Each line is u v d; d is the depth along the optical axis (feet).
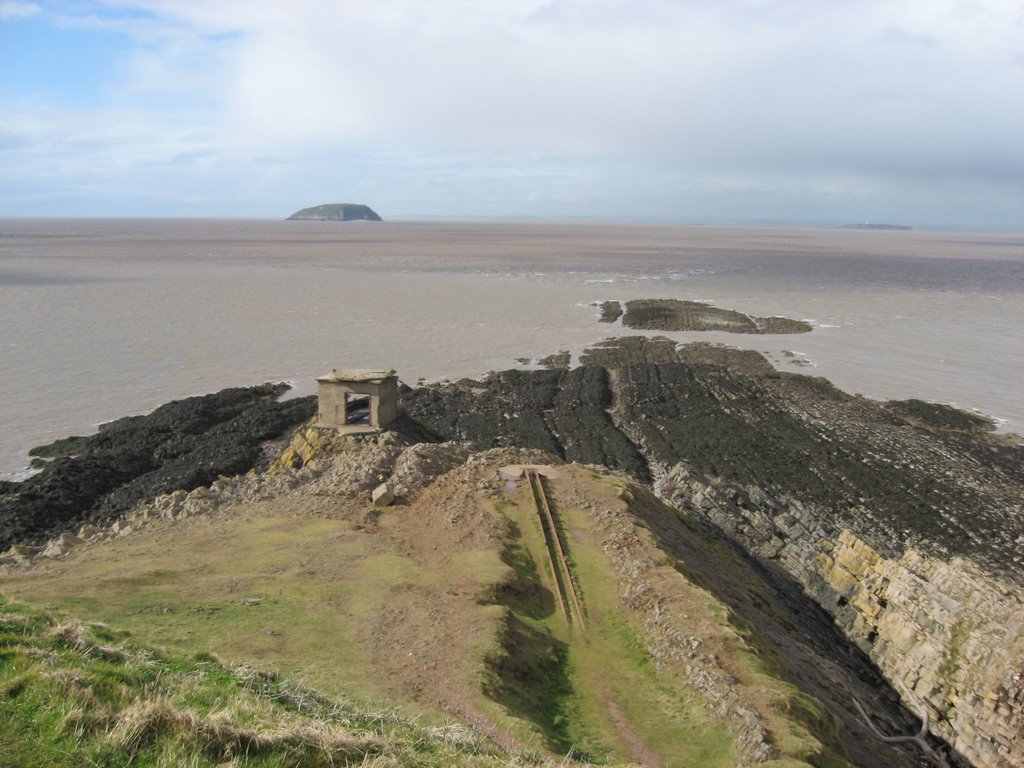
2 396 209.46
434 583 74.84
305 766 38.01
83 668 42.34
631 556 82.99
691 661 63.93
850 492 157.99
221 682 47.78
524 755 46.70
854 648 99.04
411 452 112.98
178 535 88.33
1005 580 122.93
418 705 52.49
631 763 50.85
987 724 74.79
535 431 192.44
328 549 83.20
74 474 150.51
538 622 72.28
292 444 148.77
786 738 53.42
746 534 129.18
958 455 180.45
